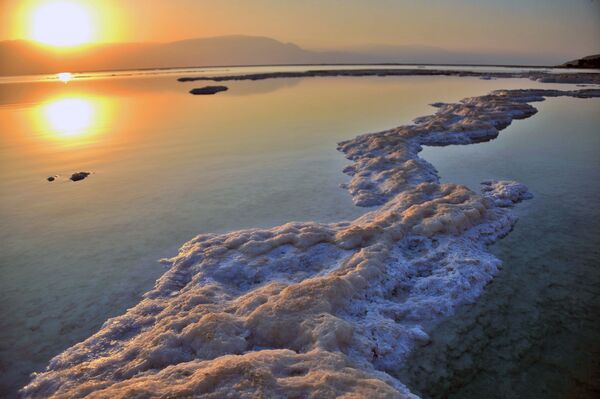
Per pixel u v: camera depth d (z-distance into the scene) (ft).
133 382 21.33
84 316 31.45
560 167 65.05
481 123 93.09
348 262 34.63
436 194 49.29
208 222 47.57
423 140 84.23
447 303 30.71
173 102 163.84
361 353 24.79
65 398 21.44
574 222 44.98
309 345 24.39
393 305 30.37
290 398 18.93
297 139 90.02
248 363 20.94
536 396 23.06
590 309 30.50
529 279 34.47
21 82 301.22
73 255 41.04
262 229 43.68
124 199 56.39
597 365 25.14
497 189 53.93
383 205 49.90
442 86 195.62
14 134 102.73
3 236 45.68
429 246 38.27
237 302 29.96
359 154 73.92
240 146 85.46
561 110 118.52
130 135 100.01
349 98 159.02
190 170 69.26
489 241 40.65
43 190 60.90
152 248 41.96
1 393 23.99
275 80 265.95
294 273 34.53
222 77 293.02
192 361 23.72
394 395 19.44
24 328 30.17
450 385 23.89
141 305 31.58
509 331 28.30
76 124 116.16
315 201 53.11
